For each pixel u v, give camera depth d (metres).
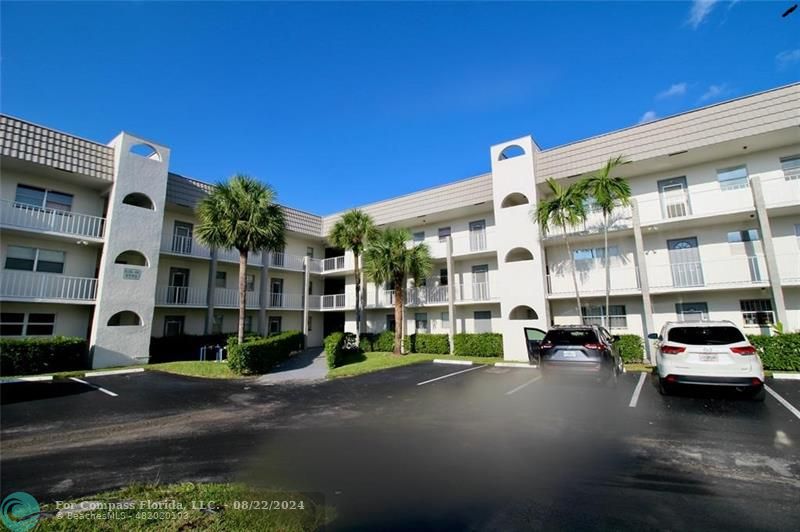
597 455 5.18
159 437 6.55
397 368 15.32
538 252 17.02
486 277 21.00
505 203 19.64
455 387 10.85
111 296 15.59
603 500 3.88
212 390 10.99
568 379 9.85
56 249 15.77
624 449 5.40
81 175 15.47
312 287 28.08
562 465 4.85
